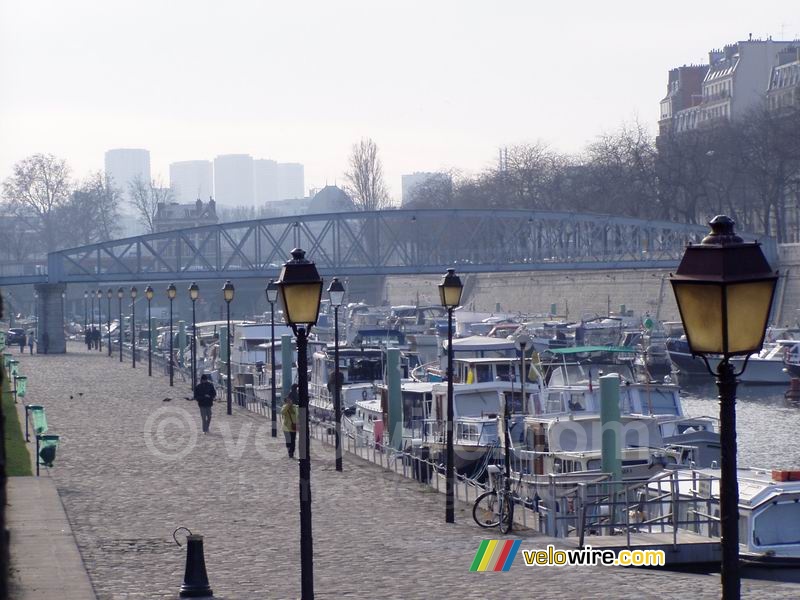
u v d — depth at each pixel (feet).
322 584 79.71
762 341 42.73
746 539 106.73
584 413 161.48
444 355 236.22
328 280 544.21
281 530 102.53
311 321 71.36
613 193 564.71
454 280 116.16
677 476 113.91
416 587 78.43
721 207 538.47
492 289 625.00
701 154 506.07
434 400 174.40
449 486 109.29
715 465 155.22
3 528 49.14
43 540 92.48
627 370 196.75
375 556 90.74
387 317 469.57
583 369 197.88
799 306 424.05
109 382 294.05
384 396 182.70
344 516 111.34
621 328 390.63
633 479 129.39
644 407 176.96
